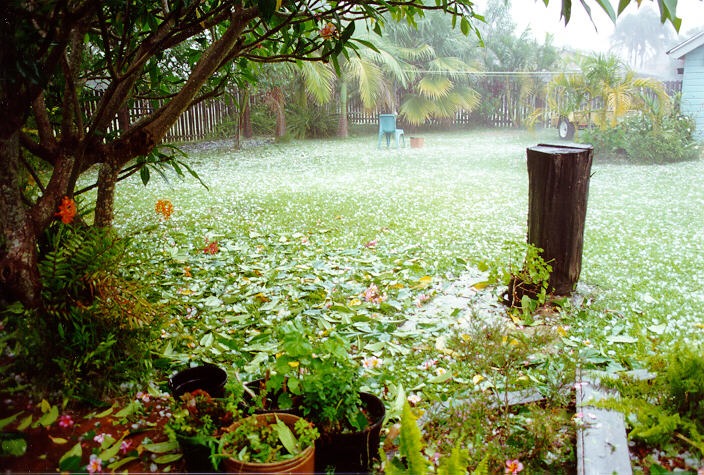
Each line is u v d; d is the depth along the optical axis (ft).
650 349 9.99
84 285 8.49
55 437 7.27
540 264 12.28
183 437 6.22
